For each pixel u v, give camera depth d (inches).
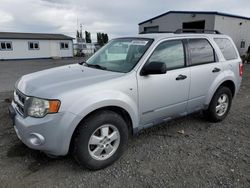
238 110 221.9
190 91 157.0
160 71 123.3
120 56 149.9
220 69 176.1
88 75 128.6
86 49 1696.6
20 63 964.6
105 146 119.0
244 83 371.2
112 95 116.3
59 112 103.8
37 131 105.5
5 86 373.1
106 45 174.2
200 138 158.1
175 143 150.1
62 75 132.0
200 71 161.0
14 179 110.9
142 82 129.7
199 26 801.6
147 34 161.3
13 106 127.3
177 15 838.5
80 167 121.7
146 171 118.8
